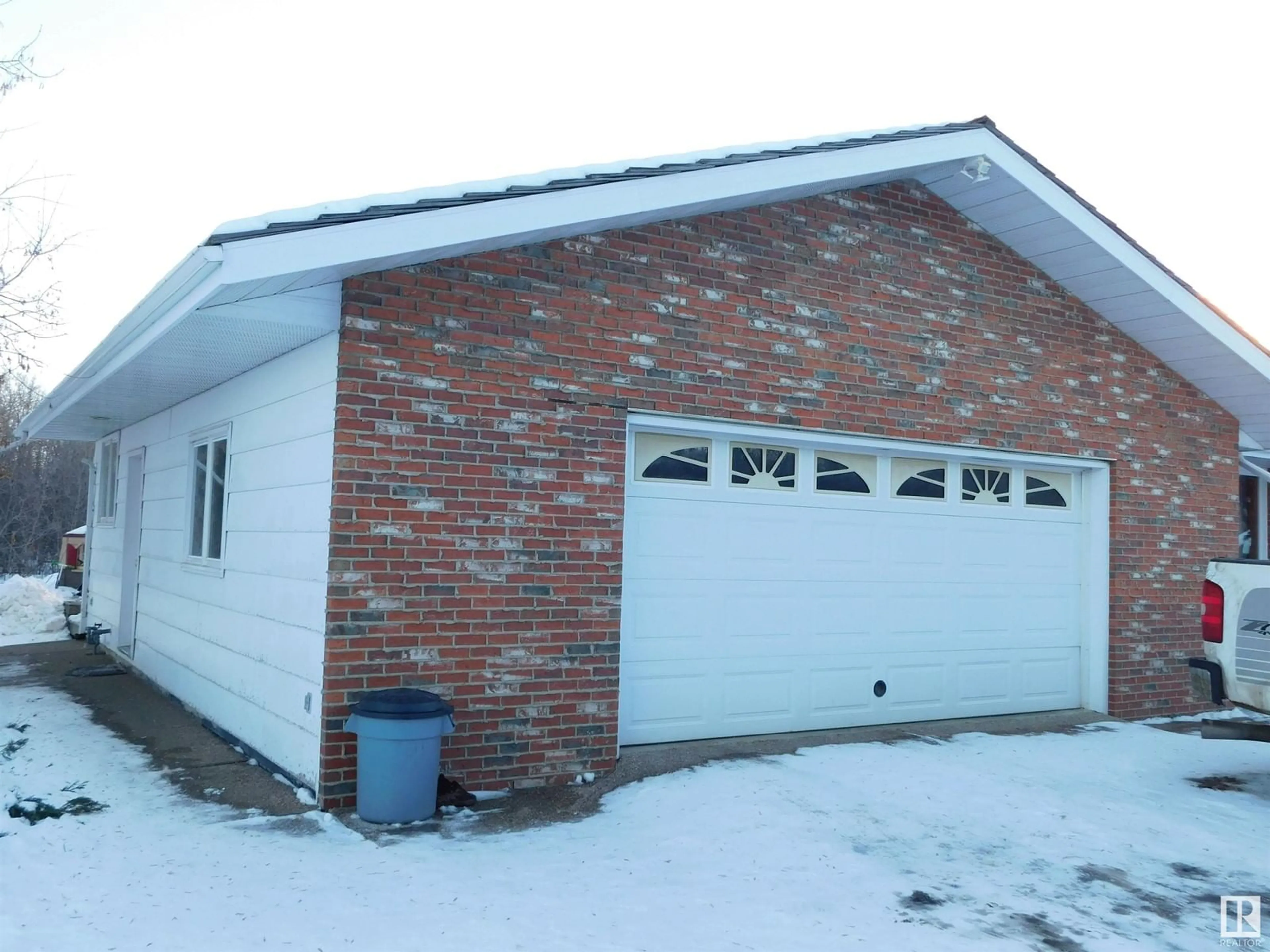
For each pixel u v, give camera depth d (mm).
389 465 6594
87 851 5625
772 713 8531
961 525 9719
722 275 8047
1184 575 10883
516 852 5734
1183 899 5367
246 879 5211
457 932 4621
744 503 8438
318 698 6547
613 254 7535
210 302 6152
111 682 11750
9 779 7109
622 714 7816
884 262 8961
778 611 8586
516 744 6969
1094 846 6160
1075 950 4676
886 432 8883
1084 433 10203
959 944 4680
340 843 5789
